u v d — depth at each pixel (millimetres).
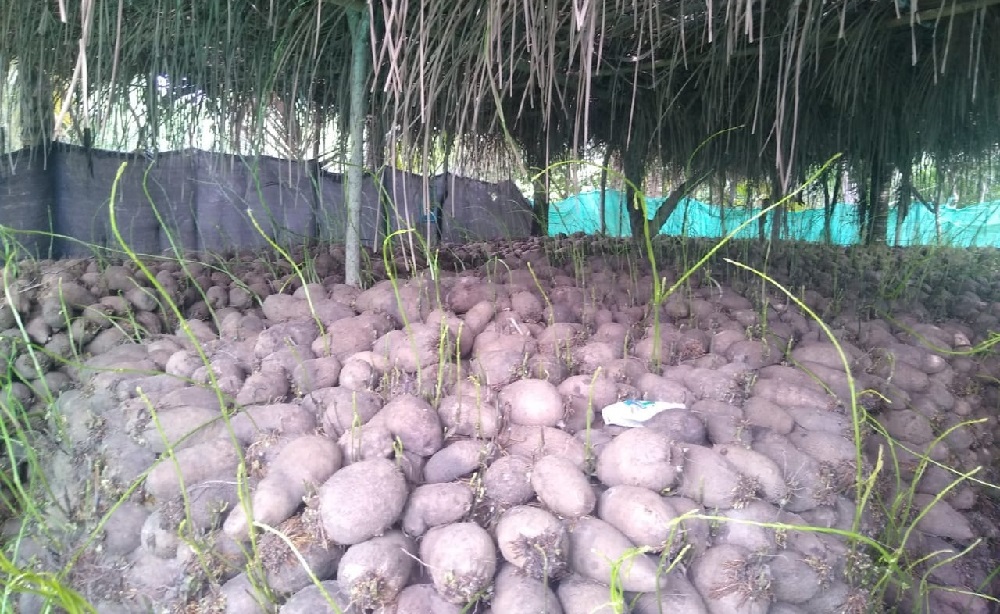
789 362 1864
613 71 2992
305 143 3127
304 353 1660
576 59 2992
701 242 4215
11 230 1849
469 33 1940
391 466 1137
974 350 1978
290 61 2705
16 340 1633
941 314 2941
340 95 2768
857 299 2967
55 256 3947
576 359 1687
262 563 1072
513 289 2303
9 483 1399
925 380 1983
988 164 4059
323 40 2600
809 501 1251
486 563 999
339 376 1546
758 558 1103
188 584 1104
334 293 2262
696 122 3914
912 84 3549
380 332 1806
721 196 3775
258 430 1305
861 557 1208
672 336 1922
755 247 4250
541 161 4375
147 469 1296
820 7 2088
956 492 1764
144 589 1161
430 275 2293
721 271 3439
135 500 1289
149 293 2057
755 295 2592
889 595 1440
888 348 2168
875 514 1420
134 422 1369
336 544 1089
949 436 1878
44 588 1190
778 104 1410
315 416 1378
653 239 4055
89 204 4062
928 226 5492
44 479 1332
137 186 4227
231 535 1098
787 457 1298
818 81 3029
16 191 3738
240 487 1095
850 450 1367
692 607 1026
